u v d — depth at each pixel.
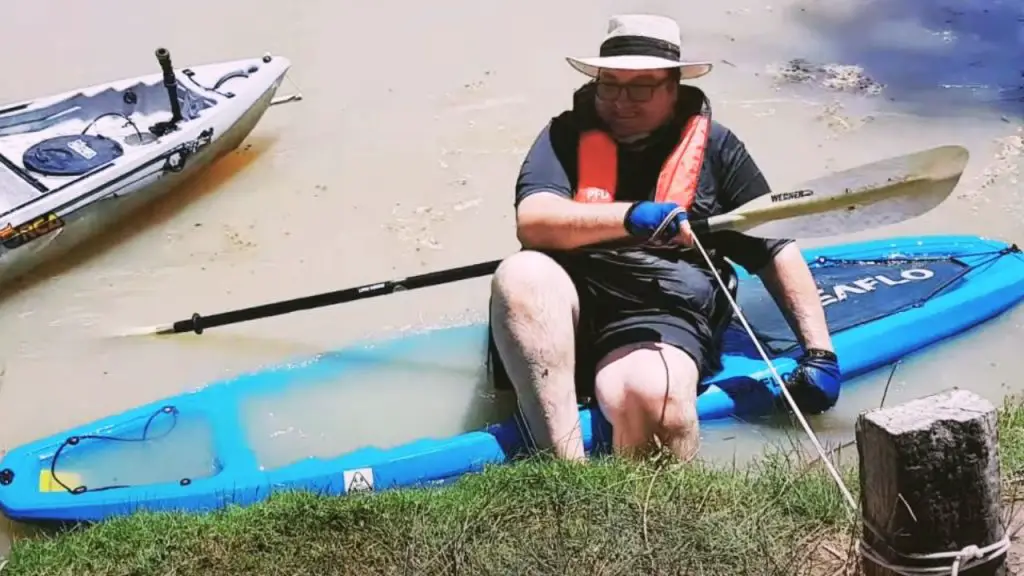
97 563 3.00
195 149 5.55
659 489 3.07
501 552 2.86
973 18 7.49
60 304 4.95
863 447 2.30
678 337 3.68
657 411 3.48
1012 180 5.62
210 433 3.99
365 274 5.11
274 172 5.88
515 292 3.59
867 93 6.52
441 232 5.40
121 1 8.09
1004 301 4.56
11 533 3.68
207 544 3.01
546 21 7.56
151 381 4.49
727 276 4.00
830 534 2.88
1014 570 2.68
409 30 7.47
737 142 3.92
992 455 2.24
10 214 4.87
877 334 4.30
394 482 3.70
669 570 2.75
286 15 7.77
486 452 3.75
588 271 3.78
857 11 7.63
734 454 3.64
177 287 5.05
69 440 3.92
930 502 2.24
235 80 5.95
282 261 5.22
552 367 3.57
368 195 5.68
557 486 3.08
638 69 3.59
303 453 3.89
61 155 5.30
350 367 4.39
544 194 3.75
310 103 6.55
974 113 6.29
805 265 4.00
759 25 7.43
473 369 4.36
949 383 4.20
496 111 6.40
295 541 2.99
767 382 3.98
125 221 5.45
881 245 4.89
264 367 4.50
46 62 7.19
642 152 3.81
